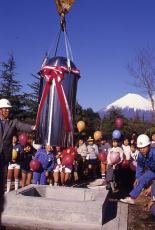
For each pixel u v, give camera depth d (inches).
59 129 335.0
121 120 480.7
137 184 286.8
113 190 452.4
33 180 408.2
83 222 259.0
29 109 1272.1
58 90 333.1
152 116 1214.3
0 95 1263.5
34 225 253.1
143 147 272.1
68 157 420.8
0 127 274.2
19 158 403.9
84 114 1414.9
